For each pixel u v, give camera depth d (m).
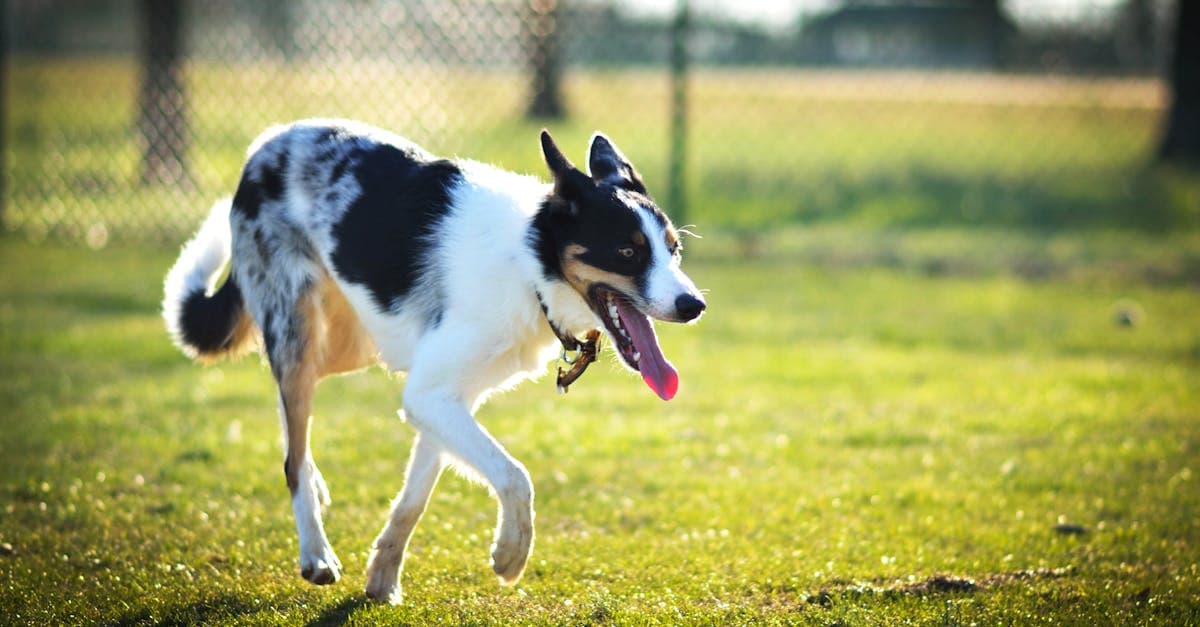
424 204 4.39
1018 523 5.33
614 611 4.22
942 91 17.64
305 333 4.61
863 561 4.84
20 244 12.06
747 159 18.70
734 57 18.92
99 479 5.65
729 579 4.61
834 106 20.06
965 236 14.45
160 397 7.21
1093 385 7.87
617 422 6.93
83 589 4.41
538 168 12.61
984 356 8.74
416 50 11.89
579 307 4.27
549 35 12.75
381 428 6.74
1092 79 17.58
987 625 4.12
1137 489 5.78
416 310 4.33
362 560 4.81
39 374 7.61
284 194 4.65
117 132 17.81
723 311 10.02
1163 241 14.16
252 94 12.35
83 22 23.55
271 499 5.52
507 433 6.66
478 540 5.05
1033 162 19.28
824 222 15.24
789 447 6.51
